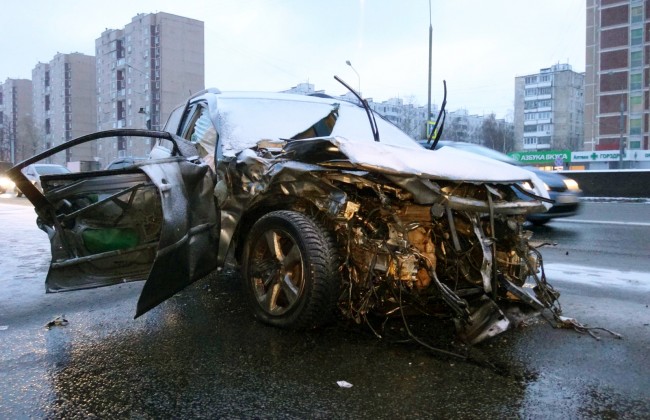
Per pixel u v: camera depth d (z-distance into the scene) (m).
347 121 5.10
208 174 4.01
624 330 3.76
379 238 3.39
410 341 3.46
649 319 4.05
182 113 5.78
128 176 3.93
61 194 3.89
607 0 69.12
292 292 3.55
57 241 3.88
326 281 3.41
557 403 2.63
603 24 69.56
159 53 87.38
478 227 3.48
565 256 7.11
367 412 2.55
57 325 3.98
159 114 87.62
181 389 2.82
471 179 3.49
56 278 3.82
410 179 3.24
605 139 70.31
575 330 3.71
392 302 3.71
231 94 5.09
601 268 6.21
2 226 11.31
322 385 2.84
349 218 3.36
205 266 3.81
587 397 2.69
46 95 112.81
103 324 3.98
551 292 3.96
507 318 3.43
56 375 3.03
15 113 121.38
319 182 3.42
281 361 3.16
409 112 85.62
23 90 122.62
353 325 3.74
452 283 3.66
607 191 21.16
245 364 3.13
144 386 2.86
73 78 103.94
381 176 3.37
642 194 20.47
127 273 3.97
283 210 3.76
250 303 3.87
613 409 2.57
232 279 5.35
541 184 4.23
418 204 3.41
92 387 2.86
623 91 68.38
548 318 3.91
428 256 3.57
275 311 3.69
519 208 3.81
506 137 110.62
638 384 2.84
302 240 3.46
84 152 105.88
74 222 3.92
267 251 3.80
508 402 2.64
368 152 3.41
